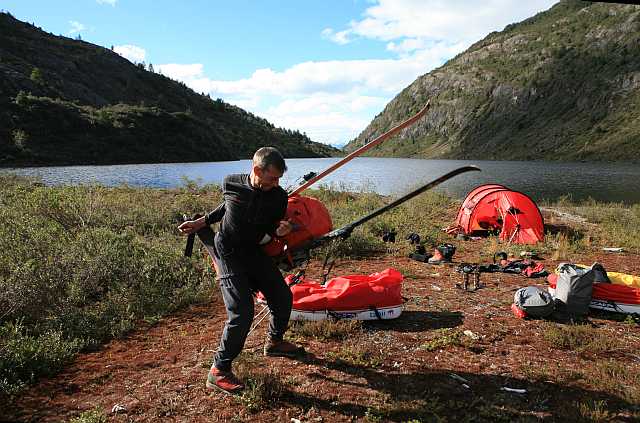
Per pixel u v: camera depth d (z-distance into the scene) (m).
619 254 8.69
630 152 113.19
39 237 6.32
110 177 37.03
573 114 161.75
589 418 3.08
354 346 4.14
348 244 7.95
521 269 6.99
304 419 3.05
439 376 3.65
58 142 83.38
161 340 4.38
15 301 4.61
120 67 199.75
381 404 3.23
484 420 3.08
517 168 73.31
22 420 3.04
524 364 3.90
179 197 13.95
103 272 5.68
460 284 6.20
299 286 4.88
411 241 8.90
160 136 102.31
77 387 3.48
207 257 6.88
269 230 3.38
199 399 3.27
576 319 5.01
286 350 3.89
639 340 4.50
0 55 139.00
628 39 183.25
